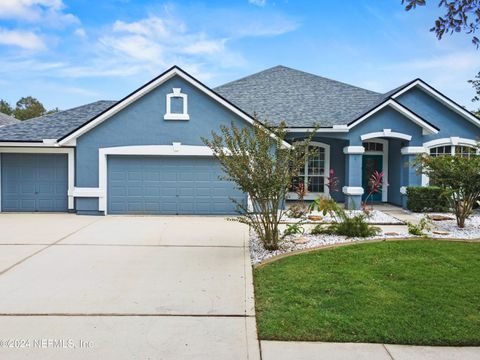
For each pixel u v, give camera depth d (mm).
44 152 13727
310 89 18125
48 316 4723
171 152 13250
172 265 6984
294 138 15555
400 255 7414
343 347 3949
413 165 11469
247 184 7547
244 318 4695
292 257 7328
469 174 9938
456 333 4145
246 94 17781
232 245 8625
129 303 5148
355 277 6070
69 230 10336
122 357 3781
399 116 14422
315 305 4953
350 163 14484
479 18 3982
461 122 15695
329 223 9930
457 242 8555
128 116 13188
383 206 15805
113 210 13414
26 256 7559
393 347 3945
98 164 13203
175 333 4297
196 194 13461
